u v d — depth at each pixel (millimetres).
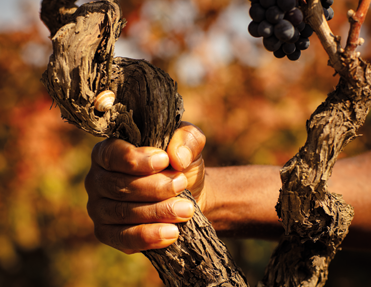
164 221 480
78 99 450
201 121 1328
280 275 508
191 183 557
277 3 409
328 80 1401
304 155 446
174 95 488
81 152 1529
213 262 479
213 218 620
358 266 1790
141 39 1363
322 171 445
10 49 1488
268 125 1342
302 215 460
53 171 1449
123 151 486
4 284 1758
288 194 454
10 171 1458
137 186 485
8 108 1449
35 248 1753
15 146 1442
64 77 444
